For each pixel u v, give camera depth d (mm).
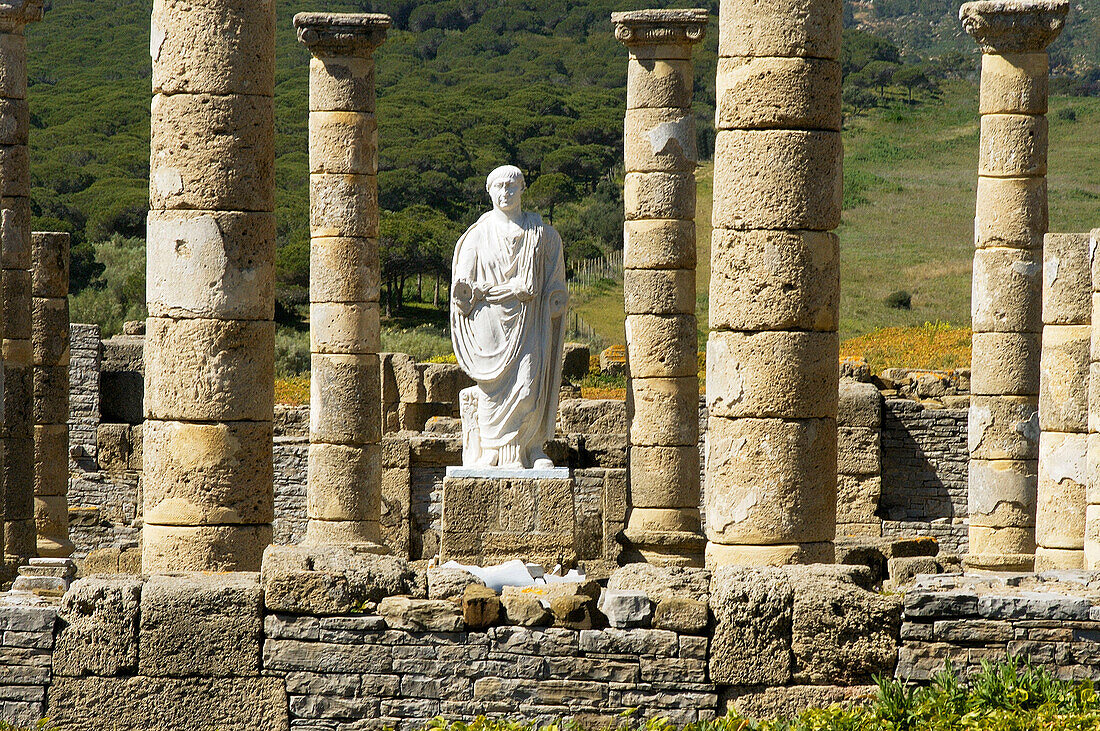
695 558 48062
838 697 26203
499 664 26578
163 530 33344
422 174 189625
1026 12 46688
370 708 26688
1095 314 37750
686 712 26359
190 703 27047
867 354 96188
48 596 28766
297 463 66312
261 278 33719
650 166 49438
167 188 33219
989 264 47562
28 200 49688
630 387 49719
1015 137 47344
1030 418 47062
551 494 42688
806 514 32219
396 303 140375
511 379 43156
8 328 49250
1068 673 25734
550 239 43750
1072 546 42281
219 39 33000
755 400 32125
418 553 61812
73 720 27047
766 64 31969
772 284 31969
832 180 32375
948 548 64375
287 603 26969
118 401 72625
